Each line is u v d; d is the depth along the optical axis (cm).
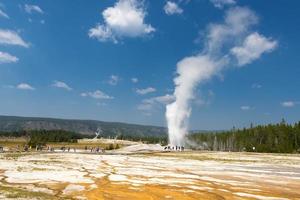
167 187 4488
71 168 6444
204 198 3838
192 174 6009
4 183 4394
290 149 16788
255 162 8875
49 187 4191
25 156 9275
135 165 7569
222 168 7175
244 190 4403
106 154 11550
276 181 5291
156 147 16462
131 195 3884
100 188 4262
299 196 4078
